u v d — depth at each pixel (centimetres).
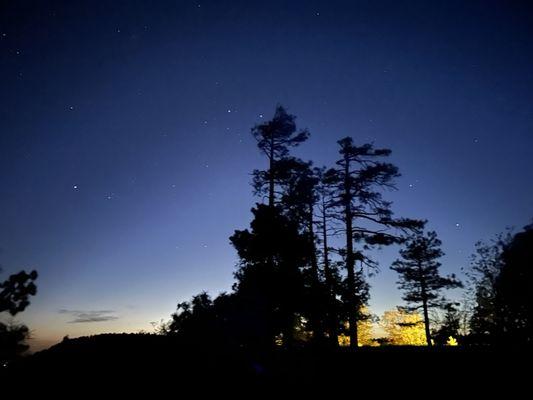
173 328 2114
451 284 3350
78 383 1134
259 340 1894
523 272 1927
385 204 2588
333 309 2097
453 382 1075
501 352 1323
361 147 2683
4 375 1235
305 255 2066
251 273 2022
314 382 1177
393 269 3531
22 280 1421
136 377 1161
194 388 1121
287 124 2542
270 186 2453
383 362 1316
